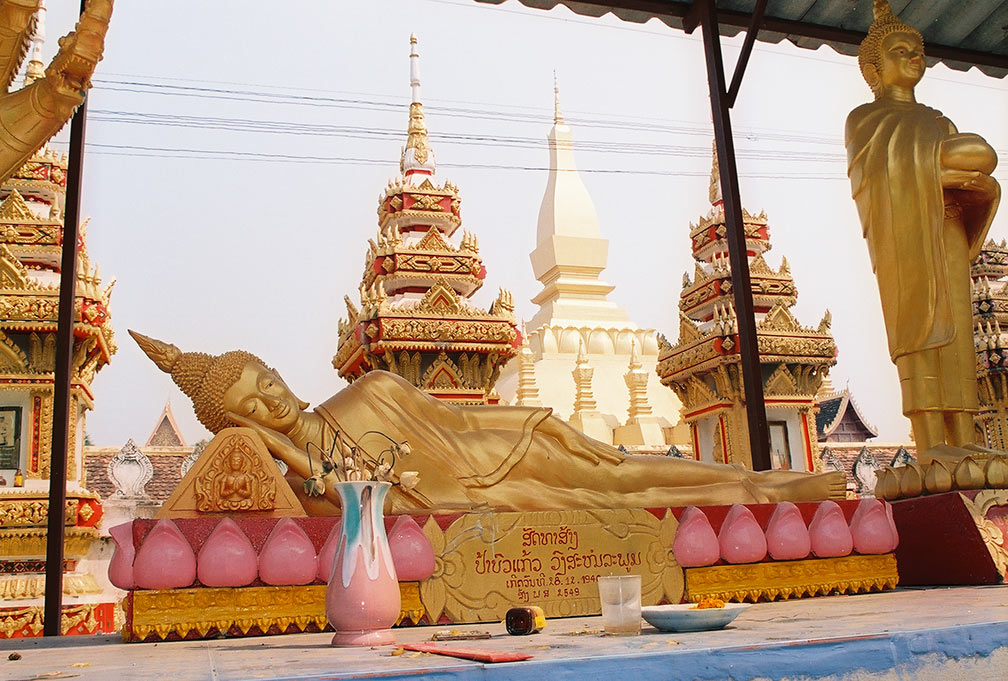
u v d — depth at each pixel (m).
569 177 32.88
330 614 4.31
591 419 25.89
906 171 8.02
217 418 6.45
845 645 3.53
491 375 16.95
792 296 19.94
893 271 8.03
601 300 31.95
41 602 14.22
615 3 10.17
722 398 19.11
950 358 7.93
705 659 3.30
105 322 15.50
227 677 3.13
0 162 6.58
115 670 3.53
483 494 6.68
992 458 7.23
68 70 6.40
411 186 18.75
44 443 14.91
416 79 20.14
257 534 5.45
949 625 3.84
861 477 22.53
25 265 15.65
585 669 3.15
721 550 6.40
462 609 5.73
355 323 17.41
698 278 20.31
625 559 6.18
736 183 9.70
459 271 17.80
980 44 11.22
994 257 20.22
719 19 10.53
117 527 5.35
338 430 6.65
